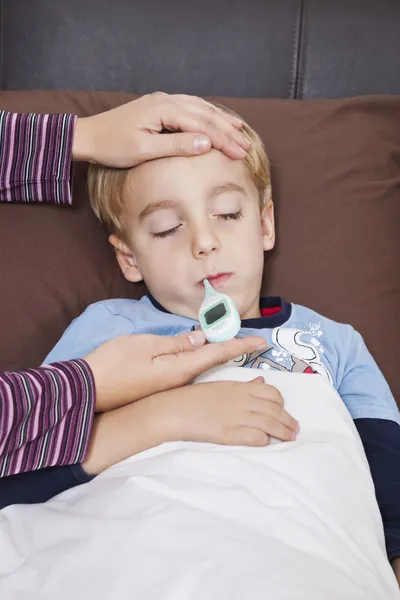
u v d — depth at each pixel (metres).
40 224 1.12
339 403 0.94
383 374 1.15
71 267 1.11
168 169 1.02
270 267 1.18
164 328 1.05
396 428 1.04
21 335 1.05
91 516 0.78
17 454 0.82
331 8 1.39
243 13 1.38
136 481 0.79
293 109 1.28
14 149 1.08
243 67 1.39
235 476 0.80
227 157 1.04
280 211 1.21
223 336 0.92
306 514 0.78
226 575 0.69
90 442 0.88
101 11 1.36
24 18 1.35
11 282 1.07
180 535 0.73
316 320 1.10
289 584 0.69
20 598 0.72
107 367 0.87
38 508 0.82
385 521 0.95
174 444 0.86
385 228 1.22
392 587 0.80
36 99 1.23
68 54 1.36
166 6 1.37
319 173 1.23
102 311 1.06
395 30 1.39
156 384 0.89
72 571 0.72
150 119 1.03
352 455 0.89
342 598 0.70
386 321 1.17
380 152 1.26
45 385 0.82
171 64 1.38
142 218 1.04
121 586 0.70
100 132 1.06
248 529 0.75
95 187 1.12
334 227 1.20
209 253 1.01
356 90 1.40
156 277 1.05
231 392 0.89
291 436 0.88
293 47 1.39
